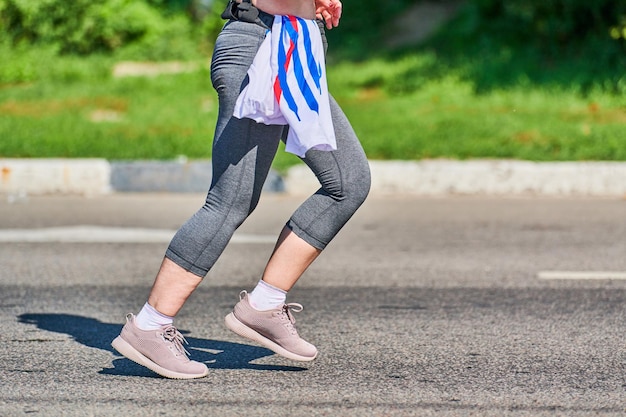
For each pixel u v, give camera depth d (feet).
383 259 32.45
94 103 60.34
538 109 57.77
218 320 24.79
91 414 17.54
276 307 19.75
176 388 19.04
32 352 21.68
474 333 23.52
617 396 18.75
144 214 40.29
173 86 67.62
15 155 47.01
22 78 70.44
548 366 20.75
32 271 30.50
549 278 29.63
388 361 21.11
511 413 17.72
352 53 78.54
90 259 32.27
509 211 41.24
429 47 75.56
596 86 60.59
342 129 19.02
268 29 18.39
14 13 78.79
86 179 45.27
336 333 23.54
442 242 35.19
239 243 34.88
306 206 19.43
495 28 72.23
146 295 27.68
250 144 18.70
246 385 19.29
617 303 26.53
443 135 50.31
